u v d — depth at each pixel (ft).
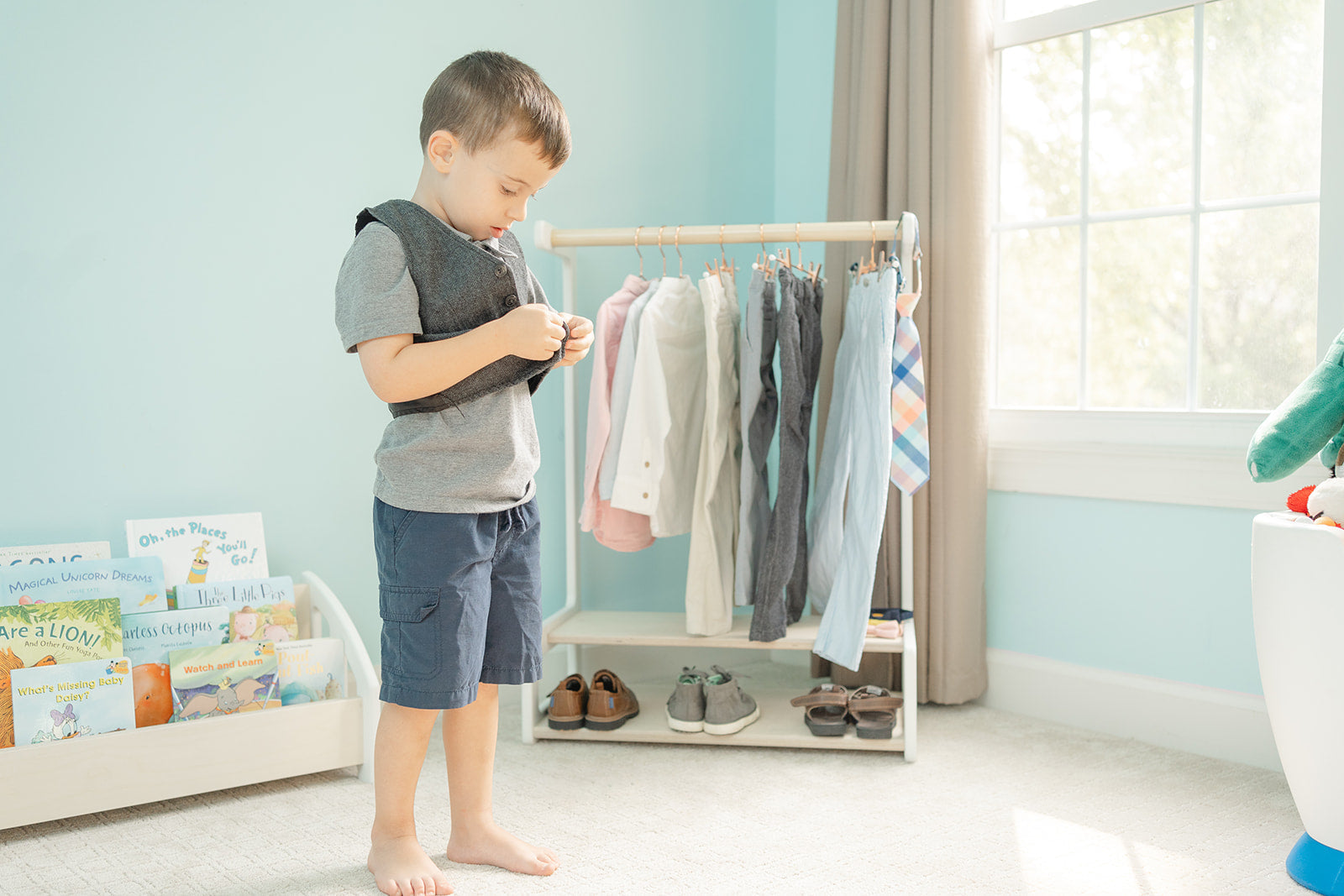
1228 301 6.44
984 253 7.01
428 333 4.07
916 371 6.32
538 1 7.41
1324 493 4.42
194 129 6.12
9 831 5.06
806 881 4.49
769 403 6.56
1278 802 5.44
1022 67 7.32
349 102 6.66
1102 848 4.84
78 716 5.11
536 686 6.54
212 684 5.48
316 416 6.63
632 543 6.73
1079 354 7.10
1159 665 6.52
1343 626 4.14
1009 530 7.25
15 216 5.59
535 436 4.62
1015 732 6.68
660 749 6.36
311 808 5.35
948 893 4.38
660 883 4.46
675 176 8.20
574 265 7.01
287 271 6.48
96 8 5.77
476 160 3.96
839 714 6.30
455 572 4.19
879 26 7.32
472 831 4.67
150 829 5.08
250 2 6.27
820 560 6.87
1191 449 6.30
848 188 7.64
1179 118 6.61
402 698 4.19
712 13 8.36
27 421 5.67
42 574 5.27
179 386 6.13
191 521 5.96
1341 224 5.91
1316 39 6.06
